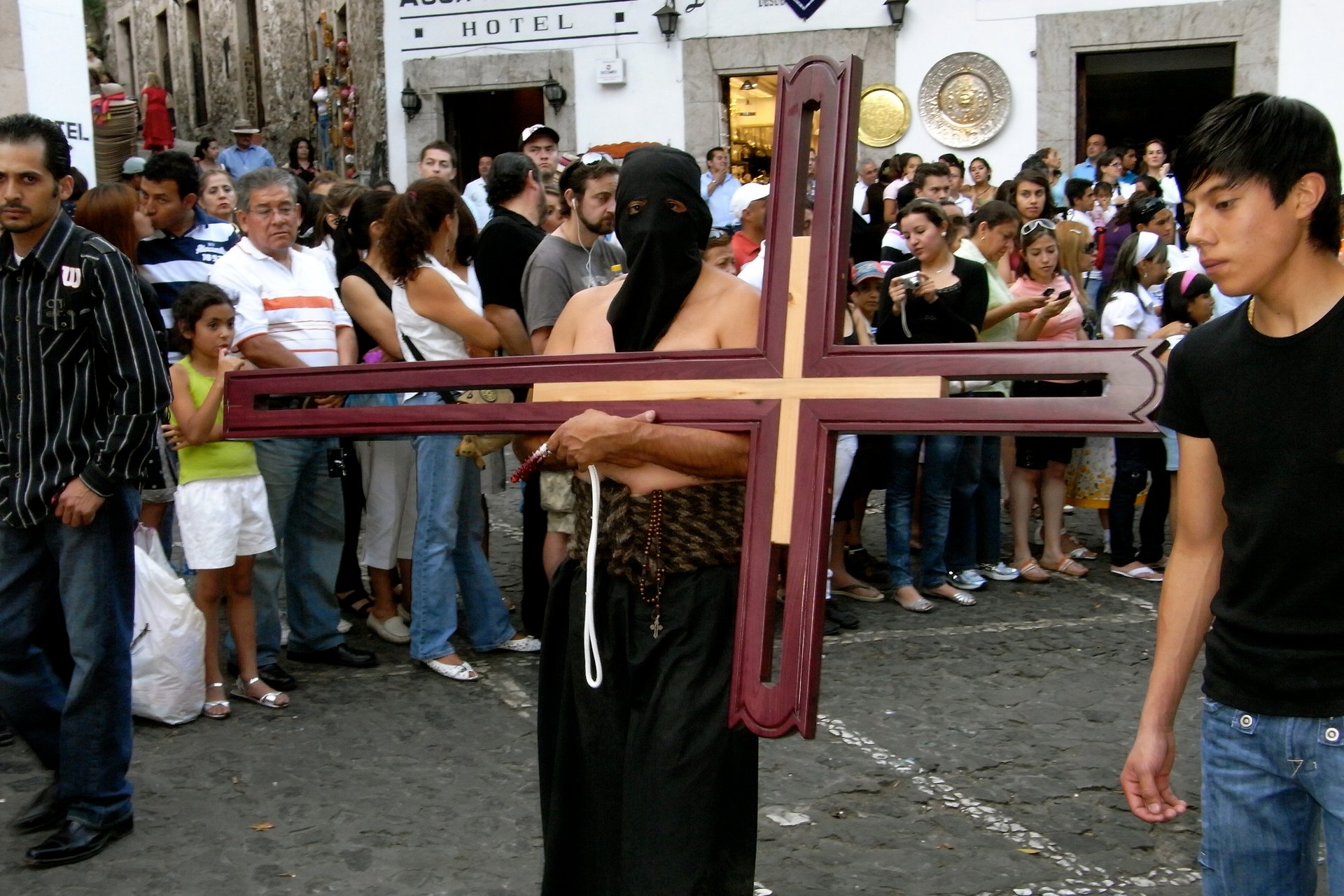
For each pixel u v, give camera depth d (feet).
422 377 8.35
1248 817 6.97
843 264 7.53
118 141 38.88
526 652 17.87
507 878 11.35
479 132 52.54
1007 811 12.77
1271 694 6.72
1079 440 21.66
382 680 16.74
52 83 28.96
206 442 14.94
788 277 7.61
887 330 19.19
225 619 18.66
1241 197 6.40
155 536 15.56
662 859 7.86
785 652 7.46
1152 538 22.12
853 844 12.07
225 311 14.98
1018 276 23.38
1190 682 16.63
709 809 7.95
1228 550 6.89
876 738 14.67
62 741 11.64
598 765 8.46
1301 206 6.36
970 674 16.92
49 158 11.00
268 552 16.05
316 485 16.79
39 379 11.16
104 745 11.69
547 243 16.37
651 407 7.86
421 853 11.83
